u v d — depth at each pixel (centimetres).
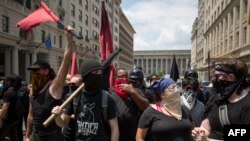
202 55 6575
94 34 5191
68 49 330
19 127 736
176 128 313
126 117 405
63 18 3744
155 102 335
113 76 541
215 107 272
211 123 273
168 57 12762
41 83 340
